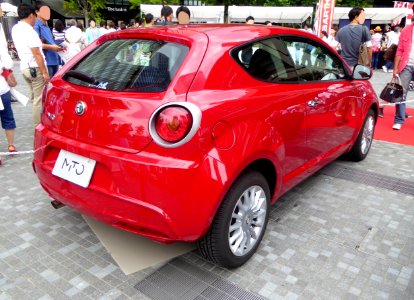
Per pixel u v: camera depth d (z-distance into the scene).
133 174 2.22
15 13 17.64
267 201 2.90
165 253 2.90
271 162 2.81
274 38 3.12
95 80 2.59
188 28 2.83
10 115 4.85
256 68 2.80
